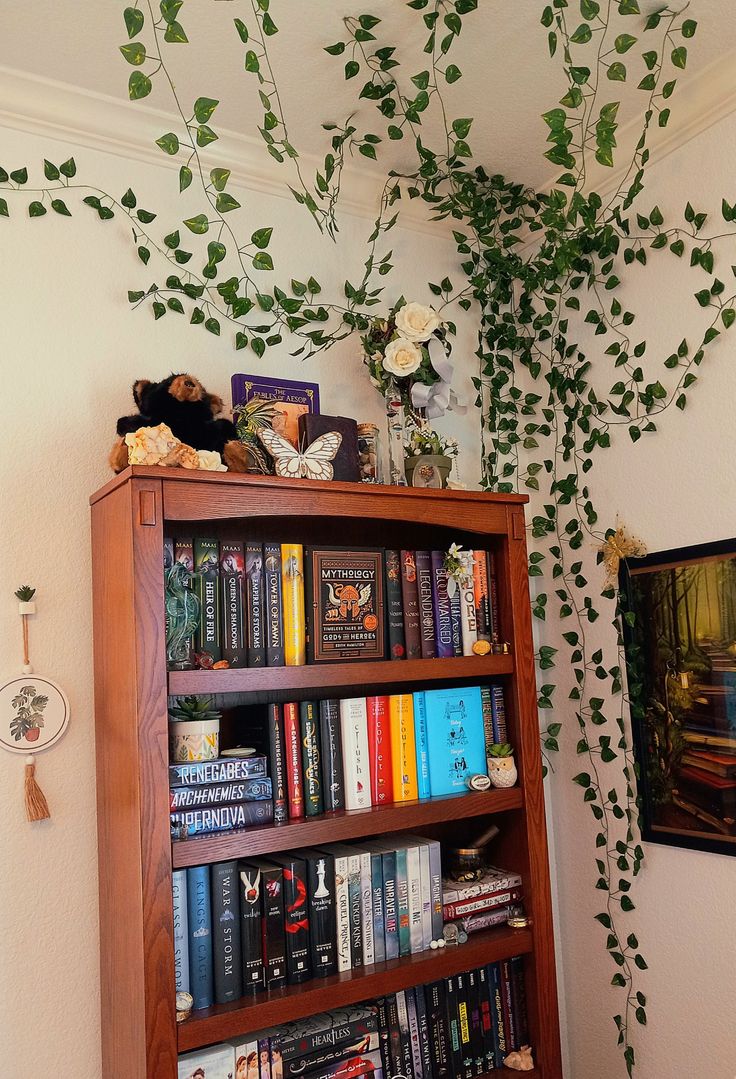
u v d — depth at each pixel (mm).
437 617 1892
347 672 1688
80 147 1812
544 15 1543
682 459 1944
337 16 1584
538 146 2062
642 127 1996
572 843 2211
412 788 1787
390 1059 1688
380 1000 1714
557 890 2250
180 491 1494
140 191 1877
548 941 1847
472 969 1737
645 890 2004
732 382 1838
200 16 1562
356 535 2066
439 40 1666
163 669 1439
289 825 1562
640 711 1994
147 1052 1354
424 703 1842
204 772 1534
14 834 1587
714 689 1845
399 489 1750
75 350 1760
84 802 1658
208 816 1515
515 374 2395
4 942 1554
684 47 1744
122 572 1489
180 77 1742
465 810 1785
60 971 1593
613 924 2084
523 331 2385
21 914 1572
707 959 1846
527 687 1911
